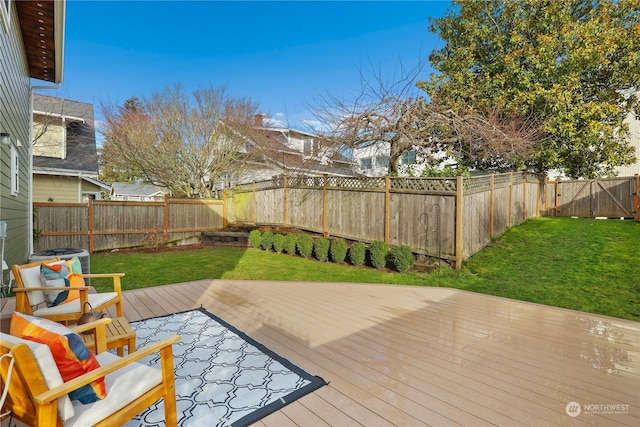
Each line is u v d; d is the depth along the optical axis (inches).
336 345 129.1
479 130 302.0
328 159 364.8
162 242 424.2
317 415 85.5
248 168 587.5
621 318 160.4
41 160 412.2
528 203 377.4
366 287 219.9
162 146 527.5
